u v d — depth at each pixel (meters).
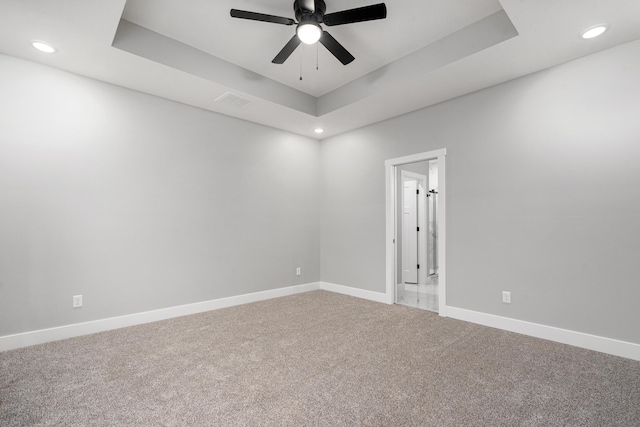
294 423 1.68
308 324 3.35
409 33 2.84
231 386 2.07
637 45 2.48
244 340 2.89
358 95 3.69
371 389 2.03
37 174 2.81
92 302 3.08
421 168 5.57
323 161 5.25
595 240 2.65
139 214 3.39
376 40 2.95
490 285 3.26
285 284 4.75
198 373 2.25
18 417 1.73
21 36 2.42
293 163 4.91
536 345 2.73
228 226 4.12
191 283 3.76
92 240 3.09
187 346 2.74
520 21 2.24
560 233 2.83
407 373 2.24
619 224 2.54
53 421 1.69
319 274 5.24
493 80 3.16
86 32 2.38
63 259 2.93
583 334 2.68
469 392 1.98
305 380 2.15
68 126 2.98
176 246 3.65
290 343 2.81
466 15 2.59
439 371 2.27
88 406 1.83
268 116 4.19
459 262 3.50
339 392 1.99
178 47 2.96
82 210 3.04
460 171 3.52
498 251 3.21
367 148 4.57
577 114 2.75
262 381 2.13
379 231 4.40
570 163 2.78
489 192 3.29
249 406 1.84
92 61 2.81
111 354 2.56
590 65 2.70
